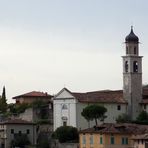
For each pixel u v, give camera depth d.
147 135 194.25
